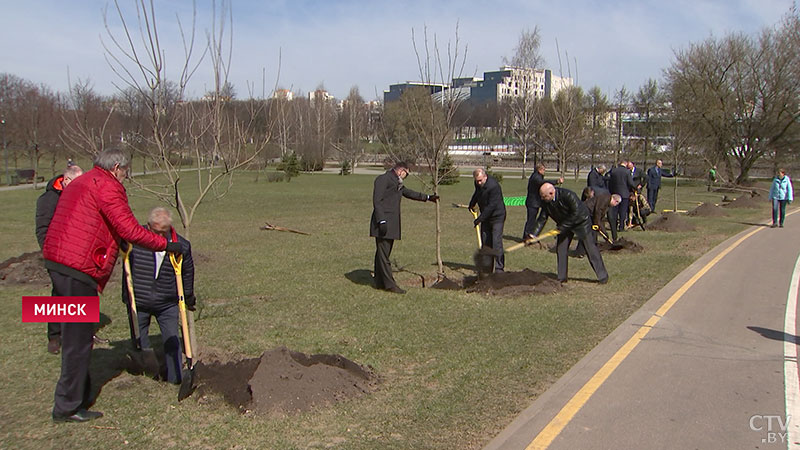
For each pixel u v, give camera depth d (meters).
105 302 8.23
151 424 4.46
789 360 5.97
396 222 8.95
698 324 7.27
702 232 16.59
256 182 42.75
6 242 14.11
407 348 6.32
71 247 4.39
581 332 6.92
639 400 4.95
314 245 13.73
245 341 6.52
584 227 9.54
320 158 61.88
